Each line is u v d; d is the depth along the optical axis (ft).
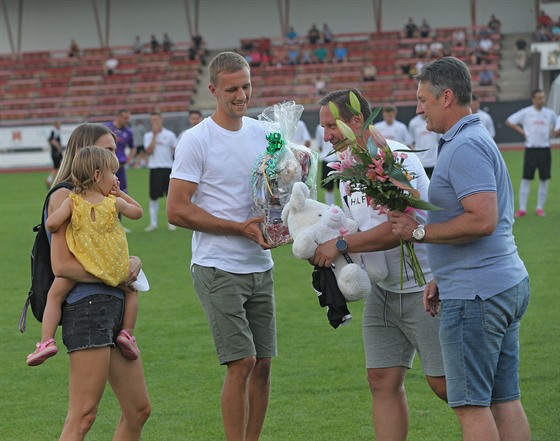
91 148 19.33
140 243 61.05
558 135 65.98
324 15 194.90
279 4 194.70
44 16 201.26
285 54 189.47
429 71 17.69
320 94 178.50
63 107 184.75
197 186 21.76
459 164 17.10
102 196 19.40
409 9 192.13
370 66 180.24
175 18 199.11
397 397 20.63
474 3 188.55
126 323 19.80
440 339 17.87
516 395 18.31
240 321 21.50
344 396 27.17
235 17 197.26
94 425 25.63
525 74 175.52
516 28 187.21
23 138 155.94
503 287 17.30
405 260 19.62
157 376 29.94
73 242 19.06
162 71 191.11
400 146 19.71
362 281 19.06
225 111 21.72
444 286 17.69
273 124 21.71
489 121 75.00
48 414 26.48
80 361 19.02
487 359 17.37
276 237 21.25
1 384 29.68
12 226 73.61
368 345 20.63
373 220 19.70
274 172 21.07
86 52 198.90
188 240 61.82
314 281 19.66
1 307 42.06
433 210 17.44
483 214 16.81
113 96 185.98
